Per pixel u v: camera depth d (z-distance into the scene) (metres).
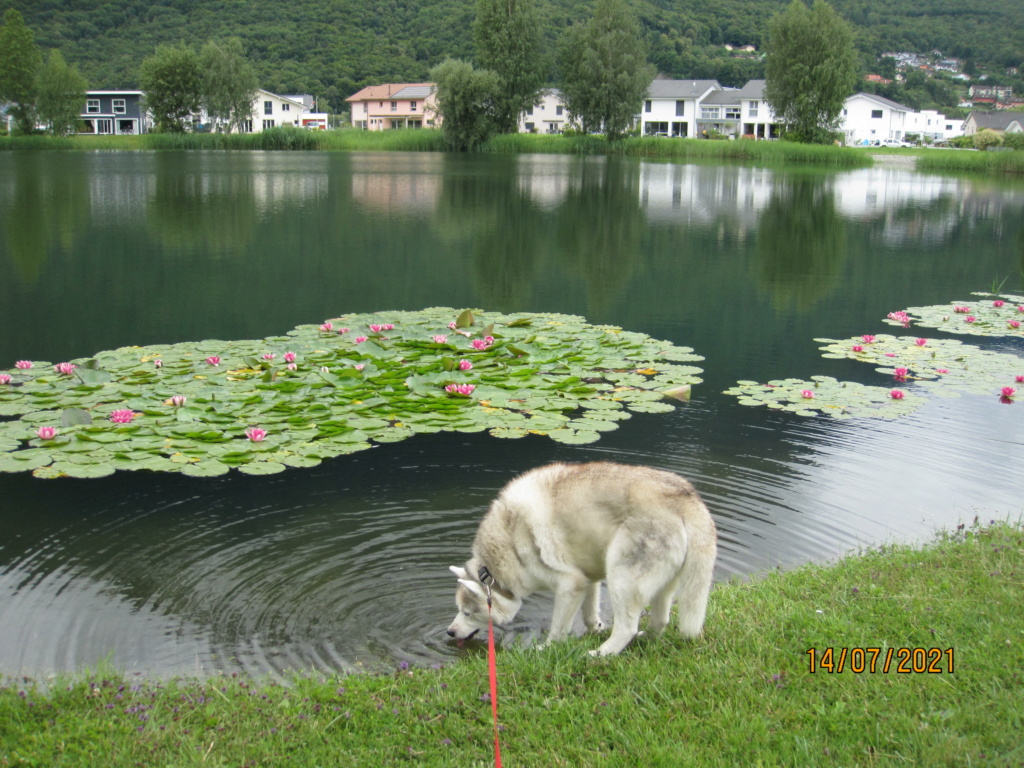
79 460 6.55
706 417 8.16
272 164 42.91
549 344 10.46
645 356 10.36
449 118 57.12
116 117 83.69
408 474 6.64
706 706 3.49
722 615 4.32
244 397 8.02
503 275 15.85
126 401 7.89
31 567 5.18
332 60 98.44
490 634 3.37
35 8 95.25
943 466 7.02
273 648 4.35
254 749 3.23
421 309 12.84
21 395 8.07
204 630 4.52
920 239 21.53
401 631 4.52
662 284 15.28
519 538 4.17
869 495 6.43
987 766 3.01
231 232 20.17
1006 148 57.31
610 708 3.47
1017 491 6.54
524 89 59.50
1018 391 9.11
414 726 3.40
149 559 5.29
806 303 13.95
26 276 14.66
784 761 3.10
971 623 4.02
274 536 5.60
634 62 57.72
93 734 3.31
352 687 3.73
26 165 39.38
